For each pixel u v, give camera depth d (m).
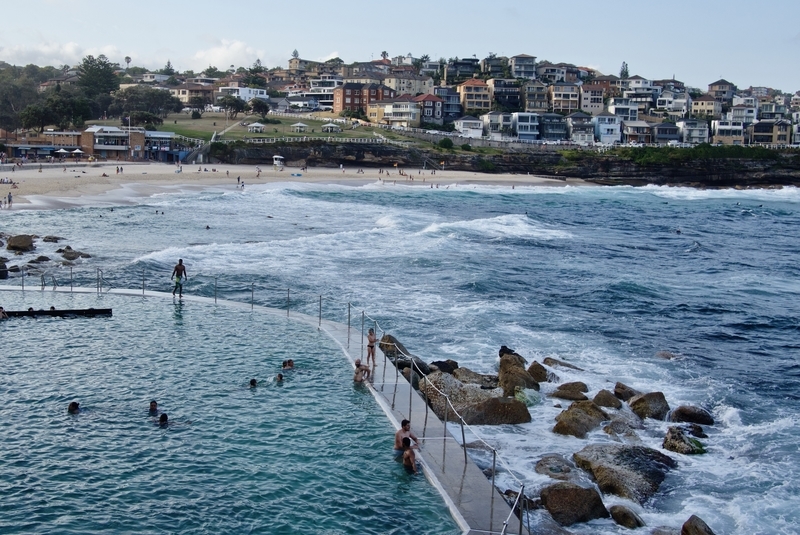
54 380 24.42
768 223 97.94
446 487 17.92
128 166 125.31
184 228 62.91
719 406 26.27
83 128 158.62
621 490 18.78
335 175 135.38
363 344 30.14
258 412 22.48
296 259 49.97
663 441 22.61
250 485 17.84
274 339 30.47
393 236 62.25
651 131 193.88
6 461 18.45
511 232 70.75
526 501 17.09
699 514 18.03
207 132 162.75
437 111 198.62
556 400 26.02
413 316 36.78
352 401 23.75
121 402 22.78
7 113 154.25
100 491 17.22
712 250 69.62
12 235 54.97
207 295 39.47
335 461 19.34
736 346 35.47
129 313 33.78
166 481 17.88
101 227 61.22
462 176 149.75
